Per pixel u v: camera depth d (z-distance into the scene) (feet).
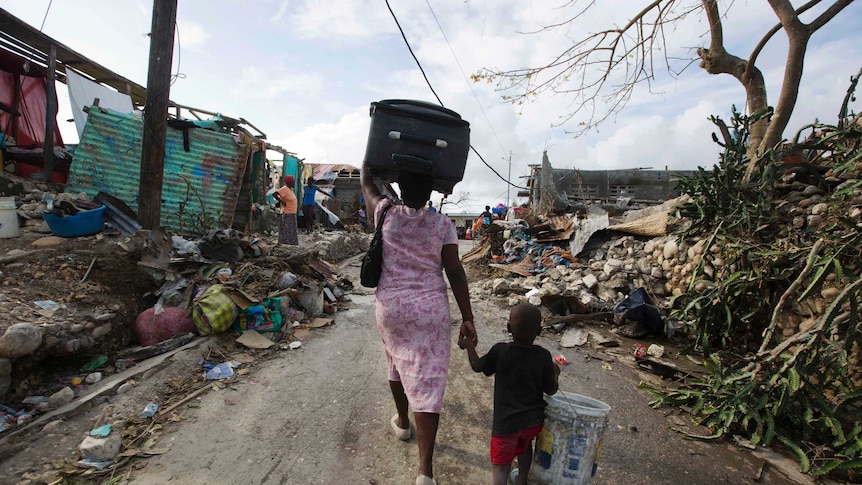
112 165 24.40
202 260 17.43
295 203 31.19
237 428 9.78
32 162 26.32
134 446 8.83
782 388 10.77
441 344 7.63
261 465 8.61
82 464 8.09
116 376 11.22
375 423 10.37
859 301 11.68
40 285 12.97
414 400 7.38
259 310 15.10
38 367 10.71
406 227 7.70
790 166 16.58
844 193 13.65
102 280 14.32
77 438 8.85
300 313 17.34
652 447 10.47
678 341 18.37
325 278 21.56
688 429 11.46
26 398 9.98
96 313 12.41
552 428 7.79
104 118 24.12
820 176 16.16
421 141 7.56
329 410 10.84
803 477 9.71
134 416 9.82
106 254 15.52
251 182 34.78
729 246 16.26
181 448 8.90
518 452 7.51
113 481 7.80
